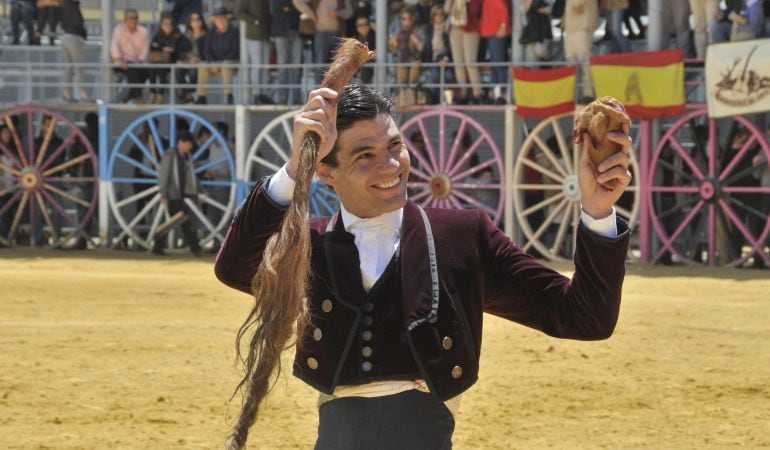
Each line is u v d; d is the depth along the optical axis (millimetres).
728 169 27000
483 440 10938
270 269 4430
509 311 5117
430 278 4922
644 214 28172
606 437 11125
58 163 33875
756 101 25938
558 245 29234
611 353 15602
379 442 4918
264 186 4719
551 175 29172
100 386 13305
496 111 30266
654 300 21359
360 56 4785
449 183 30047
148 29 38906
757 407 12461
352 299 4926
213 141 32812
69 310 19766
